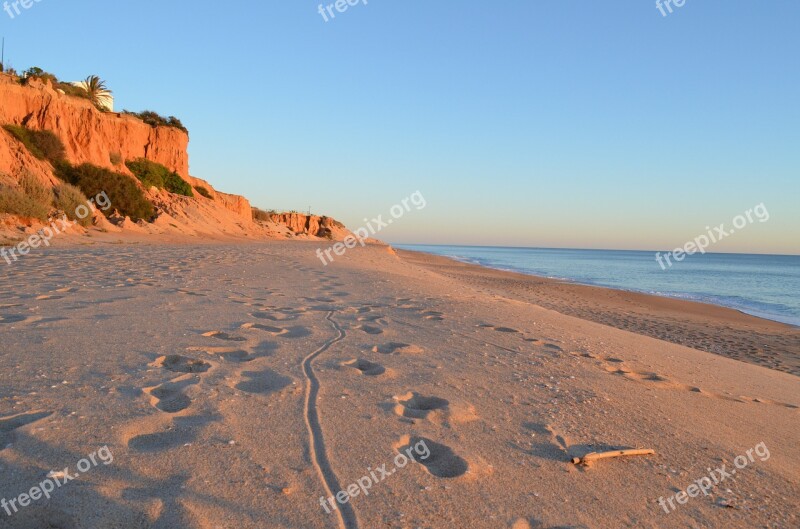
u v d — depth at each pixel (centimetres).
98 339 493
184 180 4659
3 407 318
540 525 241
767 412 454
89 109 3356
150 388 369
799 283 4512
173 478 253
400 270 1862
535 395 424
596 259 10812
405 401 390
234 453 283
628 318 1605
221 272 1170
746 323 1716
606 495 273
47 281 852
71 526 213
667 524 251
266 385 403
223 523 222
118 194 3212
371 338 591
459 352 555
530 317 857
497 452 312
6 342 462
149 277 987
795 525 259
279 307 754
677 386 501
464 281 2464
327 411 354
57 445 274
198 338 524
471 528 234
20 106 2997
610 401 424
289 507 238
